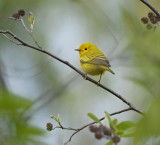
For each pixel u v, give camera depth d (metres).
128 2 14.15
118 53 12.41
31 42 15.34
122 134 4.71
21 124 9.95
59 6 16.17
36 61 15.27
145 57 8.37
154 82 7.16
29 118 10.26
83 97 16.02
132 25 10.95
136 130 3.74
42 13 16.02
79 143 14.50
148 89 7.01
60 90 14.90
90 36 16.08
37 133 9.88
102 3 15.27
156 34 8.81
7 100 10.26
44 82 15.11
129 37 10.54
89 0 15.62
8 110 10.06
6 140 9.48
